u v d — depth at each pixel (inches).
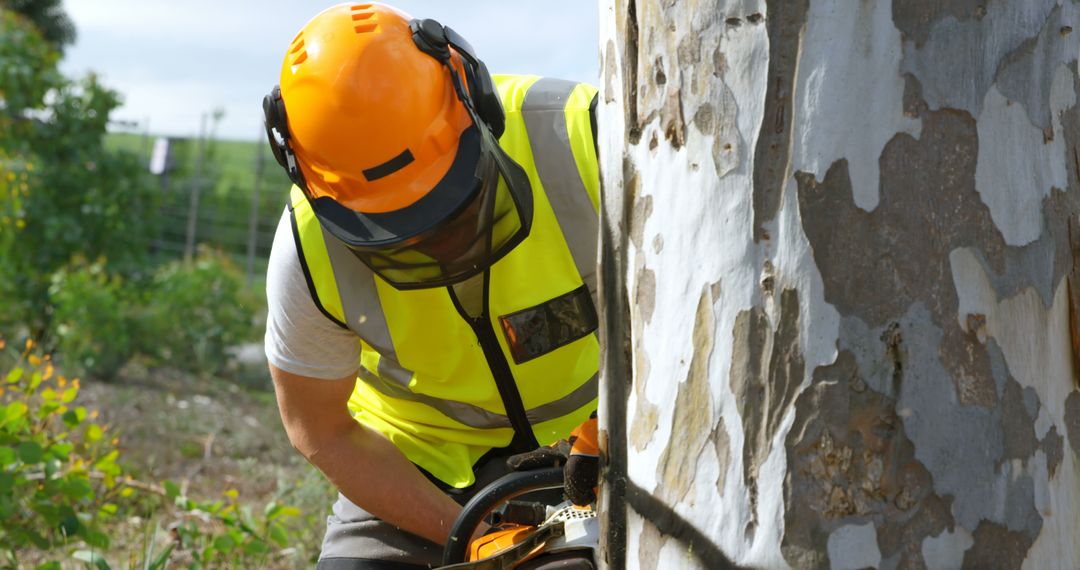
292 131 69.2
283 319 79.3
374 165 67.1
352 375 83.3
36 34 388.8
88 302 336.5
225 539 138.4
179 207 682.2
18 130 378.0
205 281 387.9
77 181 384.5
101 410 270.4
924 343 41.1
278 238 79.4
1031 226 42.0
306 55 69.1
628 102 48.9
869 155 40.8
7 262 359.9
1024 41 41.3
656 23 46.4
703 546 45.3
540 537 67.2
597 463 60.0
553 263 78.5
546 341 79.9
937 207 40.9
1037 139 42.0
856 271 41.2
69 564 150.4
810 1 41.1
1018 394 42.1
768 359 42.8
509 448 87.4
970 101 40.8
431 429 88.4
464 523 65.5
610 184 51.6
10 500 135.2
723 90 43.3
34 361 158.4
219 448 250.5
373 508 85.2
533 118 79.0
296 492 167.2
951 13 40.4
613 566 51.8
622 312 51.0
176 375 349.4
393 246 67.3
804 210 41.5
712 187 44.0
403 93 67.2
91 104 388.8
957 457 41.4
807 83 41.3
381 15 70.3
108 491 161.5
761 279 42.7
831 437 41.8
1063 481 43.6
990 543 41.9
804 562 42.3
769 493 42.9
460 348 80.6
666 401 47.0
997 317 41.6
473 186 67.1
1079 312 43.7
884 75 40.6
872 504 41.6
